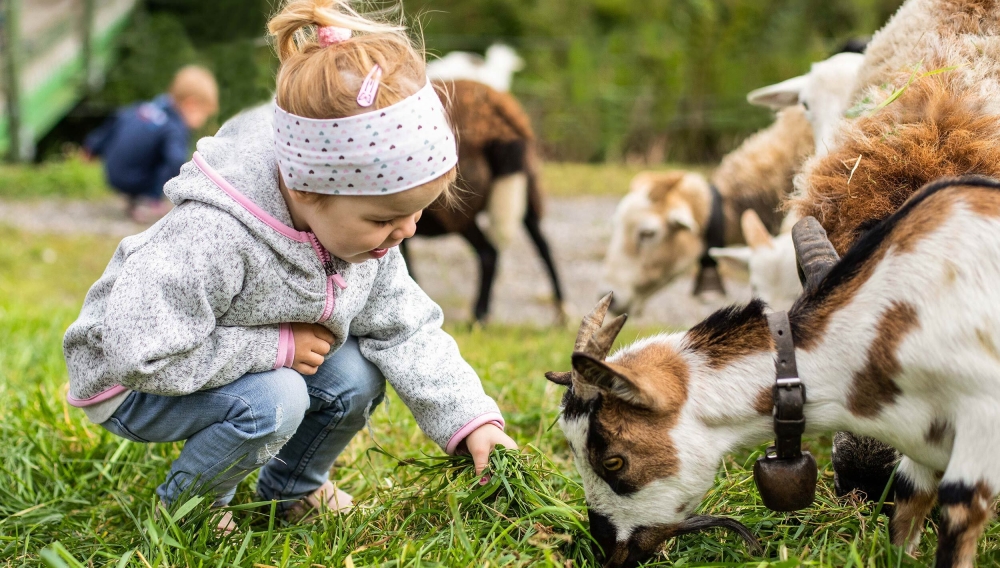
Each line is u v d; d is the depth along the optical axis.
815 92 4.64
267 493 3.14
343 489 3.40
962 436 2.29
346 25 2.49
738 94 12.89
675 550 2.69
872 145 3.10
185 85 10.81
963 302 2.27
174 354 2.52
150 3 14.47
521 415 3.90
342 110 2.36
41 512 3.07
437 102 2.51
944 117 3.06
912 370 2.33
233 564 2.54
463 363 3.00
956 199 2.36
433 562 2.50
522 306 8.25
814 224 2.79
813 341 2.43
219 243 2.53
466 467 2.96
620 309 6.74
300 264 2.59
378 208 2.46
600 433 2.47
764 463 2.51
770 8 13.28
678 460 2.47
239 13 13.87
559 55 14.02
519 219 7.03
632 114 13.24
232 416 2.71
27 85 12.69
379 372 3.03
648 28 13.72
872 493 2.97
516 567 2.48
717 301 7.69
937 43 3.40
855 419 2.45
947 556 2.30
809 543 2.64
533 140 7.11
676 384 2.48
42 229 10.40
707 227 6.59
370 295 2.92
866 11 13.03
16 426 3.64
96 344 2.65
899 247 2.38
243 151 2.64
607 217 10.88
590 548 2.65
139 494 3.19
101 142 12.16
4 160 12.59
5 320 5.73
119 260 2.68
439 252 10.09
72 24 13.31
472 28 14.73
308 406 2.84
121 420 2.84
